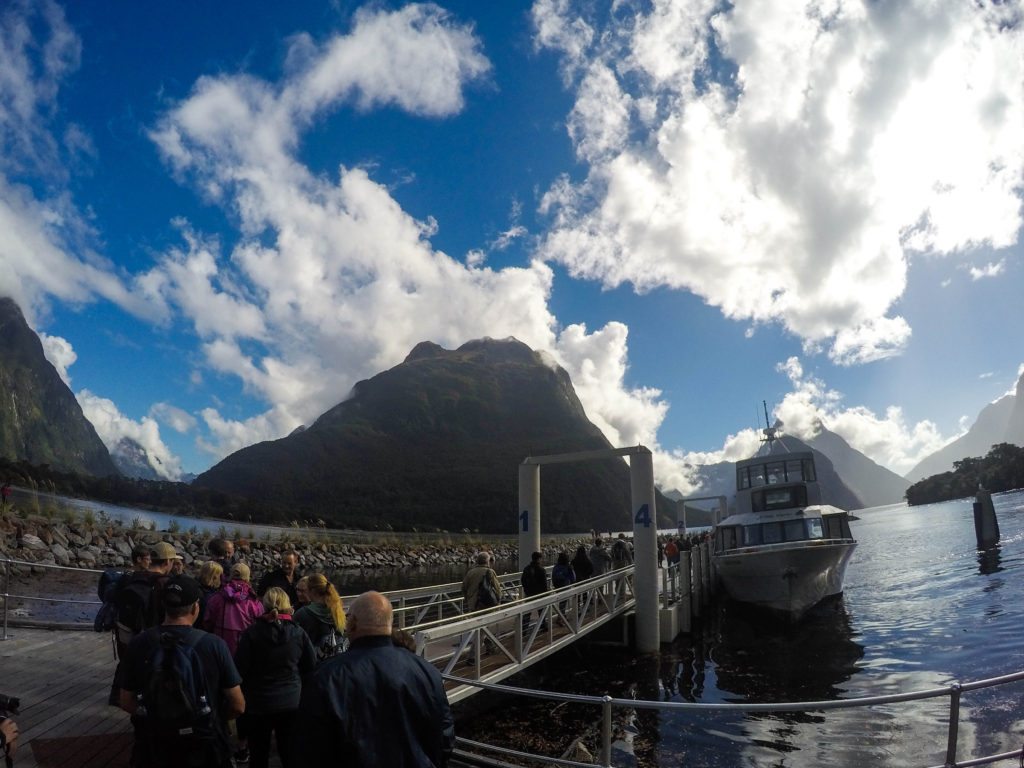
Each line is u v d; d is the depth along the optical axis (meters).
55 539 29.00
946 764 5.49
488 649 13.71
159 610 5.87
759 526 27.72
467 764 6.73
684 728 11.70
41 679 9.41
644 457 19.45
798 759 10.05
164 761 3.62
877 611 25.91
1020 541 50.09
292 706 5.14
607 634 19.77
